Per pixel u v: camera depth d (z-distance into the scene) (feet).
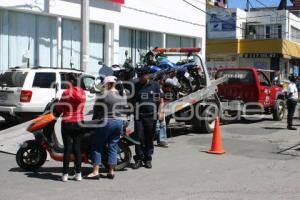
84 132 28.78
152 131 32.09
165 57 50.93
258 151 40.50
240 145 43.57
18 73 48.21
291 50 157.38
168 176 29.99
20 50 61.67
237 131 53.98
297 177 30.17
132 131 33.45
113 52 75.15
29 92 47.14
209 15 148.25
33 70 48.01
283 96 67.10
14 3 59.00
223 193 25.81
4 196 24.66
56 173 30.19
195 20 98.53
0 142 38.60
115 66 48.62
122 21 76.79
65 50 67.82
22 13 61.72
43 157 30.63
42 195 24.93
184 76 48.55
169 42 92.43
